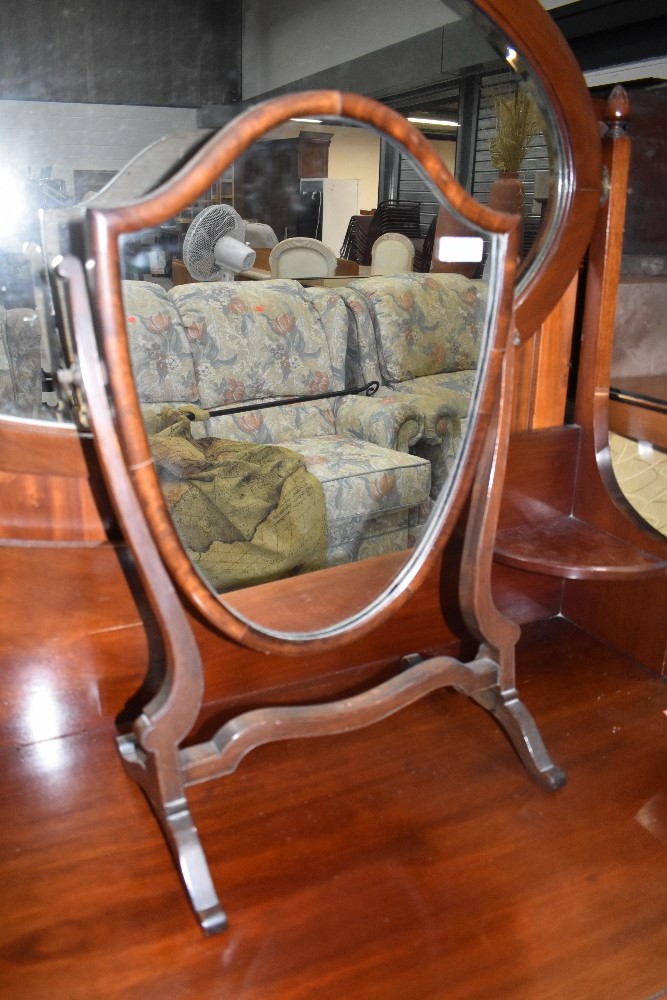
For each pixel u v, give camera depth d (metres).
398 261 1.45
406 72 4.55
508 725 1.19
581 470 1.47
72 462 1.06
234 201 1.34
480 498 1.08
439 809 1.12
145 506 0.83
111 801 1.10
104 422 0.81
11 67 2.75
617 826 1.09
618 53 3.58
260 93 4.13
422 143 0.87
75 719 1.21
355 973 0.86
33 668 1.15
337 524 1.23
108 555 1.13
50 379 1.01
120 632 1.18
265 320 1.29
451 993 0.84
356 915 0.94
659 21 3.33
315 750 1.24
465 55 4.10
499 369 1.01
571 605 1.61
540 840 1.06
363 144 1.38
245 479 1.18
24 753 1.17
